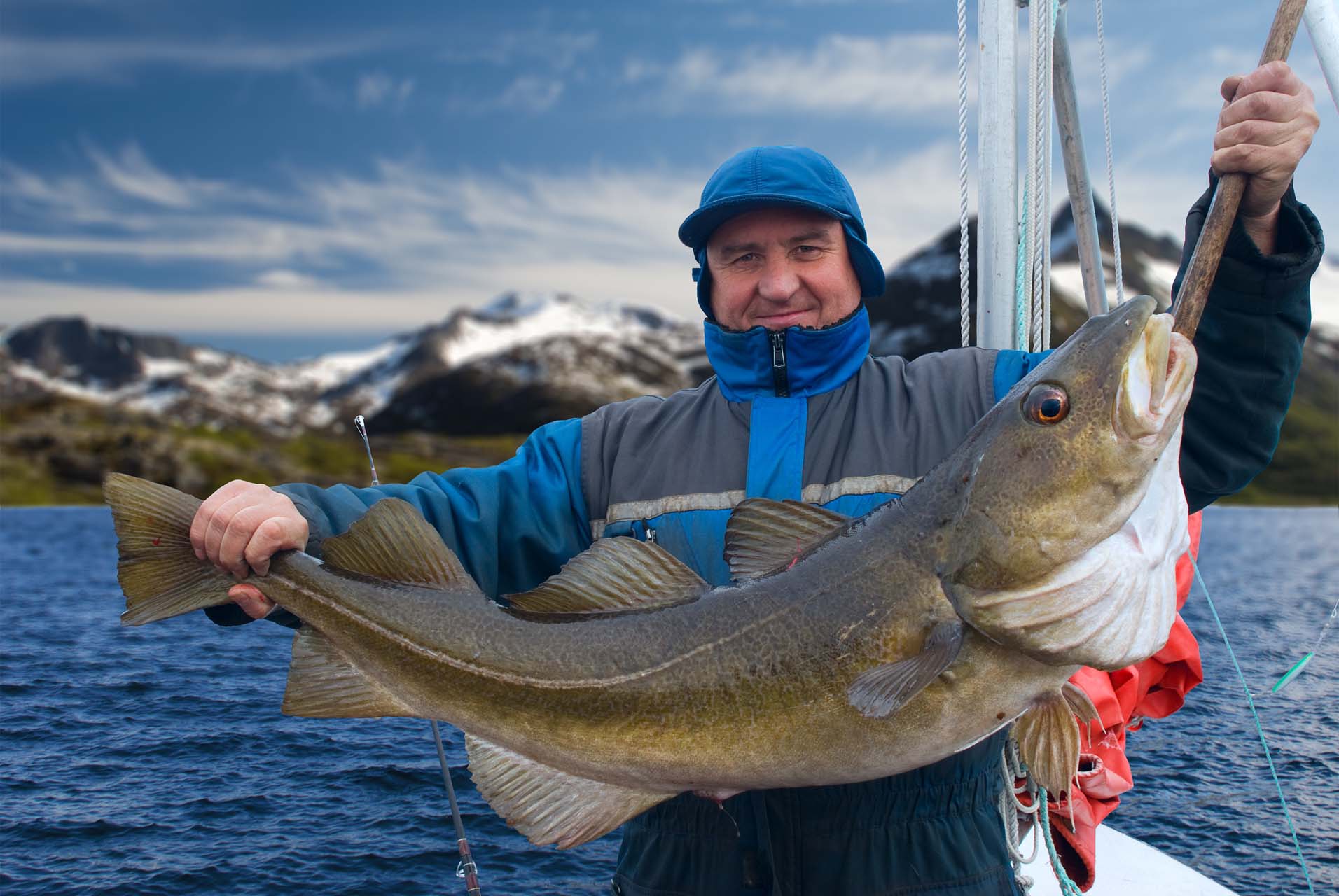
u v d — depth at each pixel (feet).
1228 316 9.15
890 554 8.84
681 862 10.05
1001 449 8.56
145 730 29.99
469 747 10.02
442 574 10.28
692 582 9.60
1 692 34.65
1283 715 31.12
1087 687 12.15
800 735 8.82
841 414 10.66
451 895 19.58
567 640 9.65
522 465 11.30
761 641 8.98
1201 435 9.60
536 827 9.76
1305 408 545.03
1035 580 8.30
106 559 96.63
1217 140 8.53
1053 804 11.69
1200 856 20.94
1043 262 15.56
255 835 22.12
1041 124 15.53
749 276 11.05
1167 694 14.06
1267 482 433.07
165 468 337.31
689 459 10.86
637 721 9.27
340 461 393.91
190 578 10.07
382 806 24.04
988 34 15.57
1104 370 8.35
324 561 10.31
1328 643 45.73
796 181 10.72
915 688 7.96
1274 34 8.47
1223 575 90.02
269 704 33.22
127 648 44.47
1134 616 8.29
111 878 19.85
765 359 10.76
